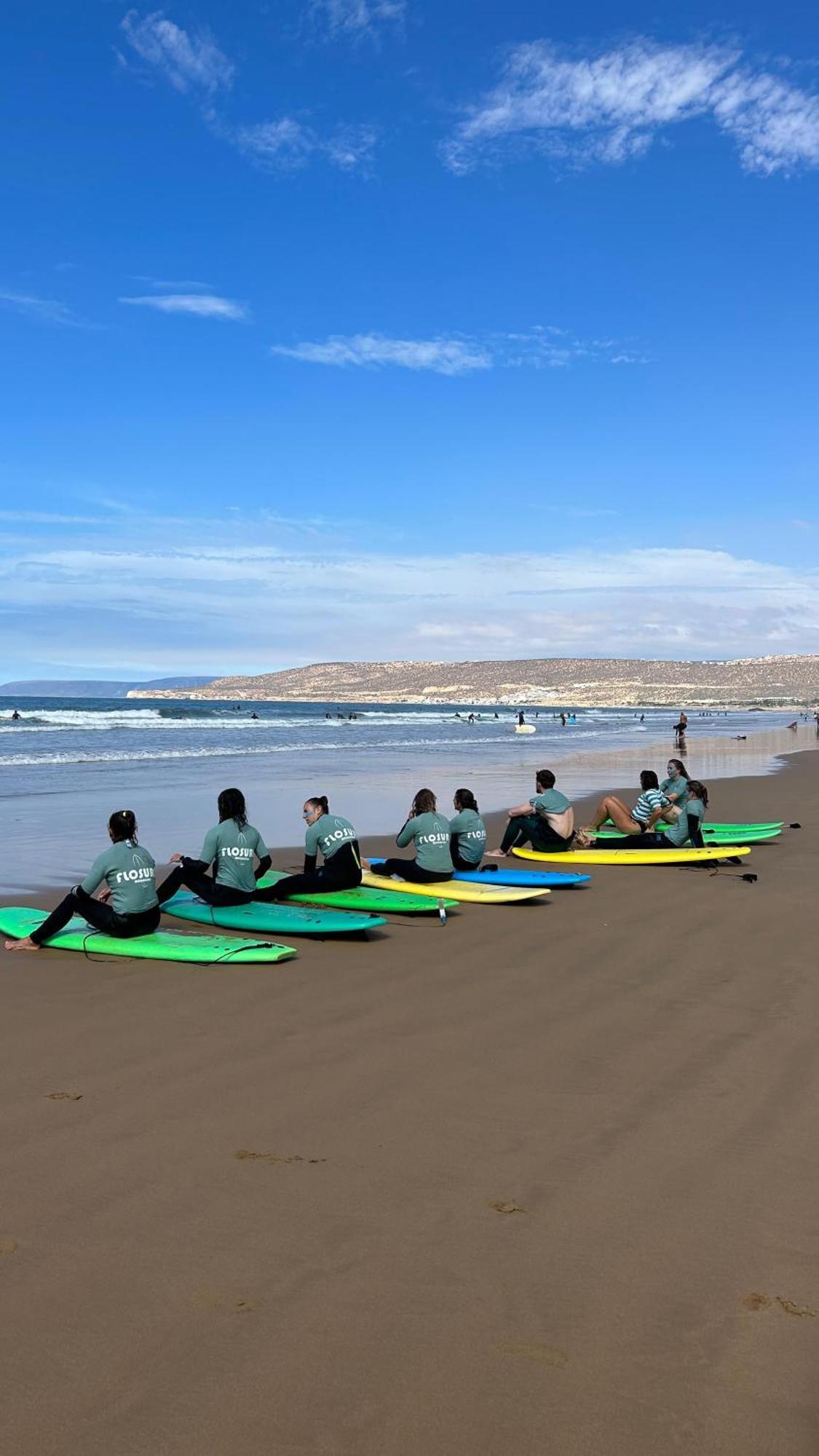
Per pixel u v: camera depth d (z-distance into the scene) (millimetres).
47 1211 3762
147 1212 3758
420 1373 2881
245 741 42906
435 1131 4539
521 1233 3646
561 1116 4723
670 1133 4535
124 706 142000
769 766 30703
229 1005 6520
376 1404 2758
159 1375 2852
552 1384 2844
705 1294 3277
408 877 10641
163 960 7707
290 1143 4391
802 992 6918
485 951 8133
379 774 25672
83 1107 4770
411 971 7469
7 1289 3252
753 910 9820
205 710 118875
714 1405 2766
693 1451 2600
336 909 9539
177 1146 4344
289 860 12406
